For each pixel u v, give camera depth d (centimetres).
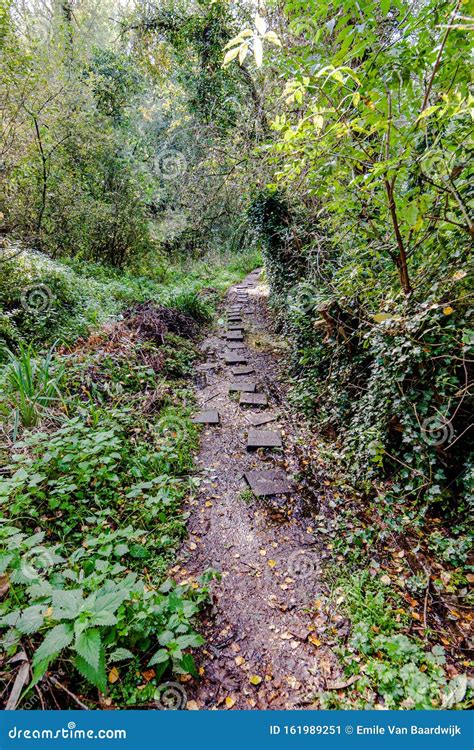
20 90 525
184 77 960
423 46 206
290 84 198
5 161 536
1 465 259
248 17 748
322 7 217
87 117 762
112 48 1033
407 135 202
